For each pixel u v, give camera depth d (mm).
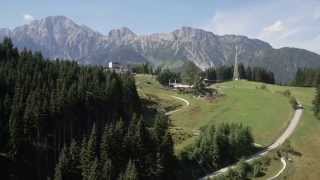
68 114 138875
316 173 151125
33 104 127625
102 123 152625
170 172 127125
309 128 194375
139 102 189625
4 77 144250
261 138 177125
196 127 187625
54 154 128875
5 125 123125
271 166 150250
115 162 118750
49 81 150250
